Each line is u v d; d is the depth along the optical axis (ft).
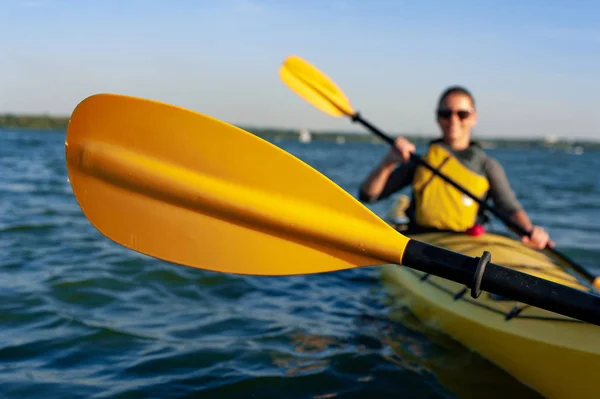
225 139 6.75
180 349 9.27
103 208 7.11
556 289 5.48
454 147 12.89
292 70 14.43
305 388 8.25
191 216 6.97
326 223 6.52
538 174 73.77
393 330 10.75
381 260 6.35
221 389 8.02
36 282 12.30
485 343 9.36
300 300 12.52
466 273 5.80
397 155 12.05
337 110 13.99
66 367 8.37
